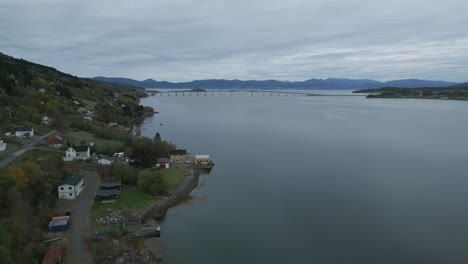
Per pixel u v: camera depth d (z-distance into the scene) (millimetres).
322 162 102562
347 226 60719
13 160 73188
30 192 58938
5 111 106875
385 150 118812
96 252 47375
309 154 112812
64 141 96750
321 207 68812
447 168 95375
